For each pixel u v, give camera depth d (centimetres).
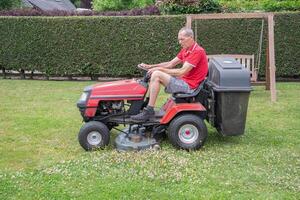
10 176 458
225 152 546
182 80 565
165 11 1266
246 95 559
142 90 565
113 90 564
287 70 1223
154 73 560
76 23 1257
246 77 557
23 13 1330
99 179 450
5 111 805
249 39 1211
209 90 588
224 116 563
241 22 1205
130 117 566
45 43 1280
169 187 431
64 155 540
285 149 561
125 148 547
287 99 920
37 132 652
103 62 1270
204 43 1226
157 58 1243
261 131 655
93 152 546
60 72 1292
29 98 949
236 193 419
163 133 596
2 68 1327
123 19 1238
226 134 569
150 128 578
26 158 529
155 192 418
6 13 1330
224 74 557
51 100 923
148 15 1253
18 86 1143
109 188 426
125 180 448
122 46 1252
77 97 962
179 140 550
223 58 610
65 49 1277
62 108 834
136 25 1236
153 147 553
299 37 1205
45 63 1292
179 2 1257
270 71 912
